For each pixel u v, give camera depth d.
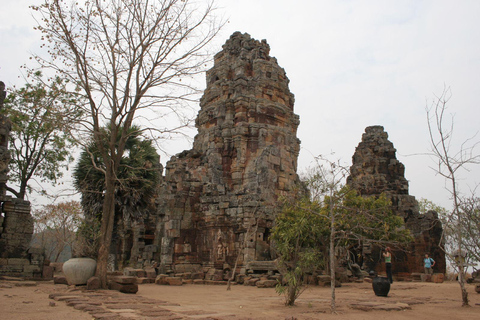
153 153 36.78
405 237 35.12
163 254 33.06
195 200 35.28
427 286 27.05
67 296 15.21
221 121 38.19
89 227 25.64
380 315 13.21
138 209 34.94
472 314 13.77
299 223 25.97
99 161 32.97
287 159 37.59
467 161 16.36
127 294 17.58
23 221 31.77
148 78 21.38
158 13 21.30
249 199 32.50
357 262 45.78
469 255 17.77
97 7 20.89
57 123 20.36
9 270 29.45
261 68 39.47
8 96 34.06
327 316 12.70
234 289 24.86
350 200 29.41
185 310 13.00
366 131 57.44
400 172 54.12
